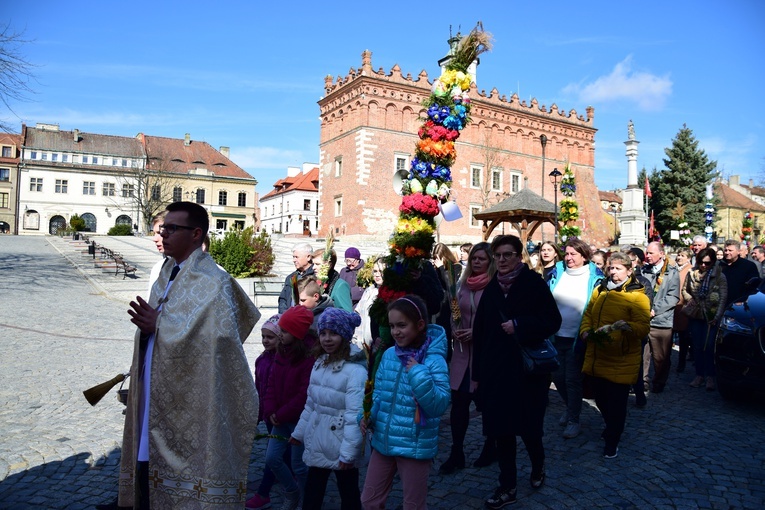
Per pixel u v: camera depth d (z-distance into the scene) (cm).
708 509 416
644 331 512
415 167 447
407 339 343
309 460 359
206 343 299
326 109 4722
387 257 426
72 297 1673
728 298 814
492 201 4666
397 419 336
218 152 8050
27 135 7175
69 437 545
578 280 619
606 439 527
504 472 420
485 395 434
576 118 5309
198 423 297
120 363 866
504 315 441
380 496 342
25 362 848
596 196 5322
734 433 596
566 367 599
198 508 291
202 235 332
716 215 5028
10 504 405
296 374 407
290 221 7731
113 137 7625
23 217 7025
